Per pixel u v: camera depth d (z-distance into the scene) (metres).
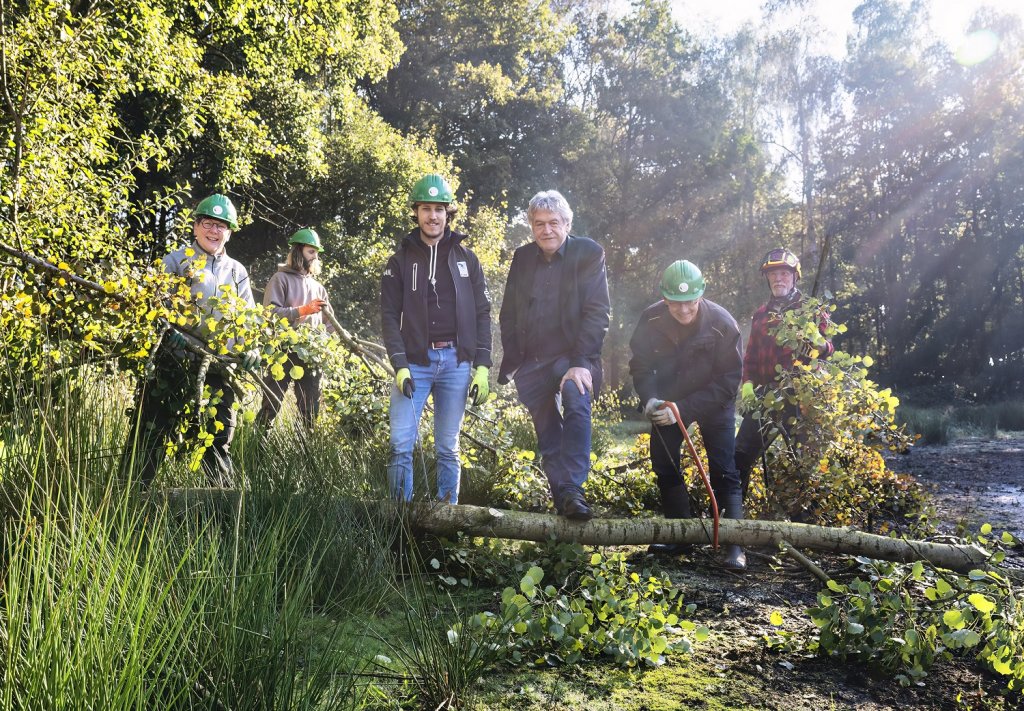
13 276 3.86
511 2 31.47
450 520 3.80
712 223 39.34
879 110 38.81
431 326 4.18
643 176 39.16
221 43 15.65
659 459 4.57
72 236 5.04
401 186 19.94
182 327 4.04
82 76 7.53
